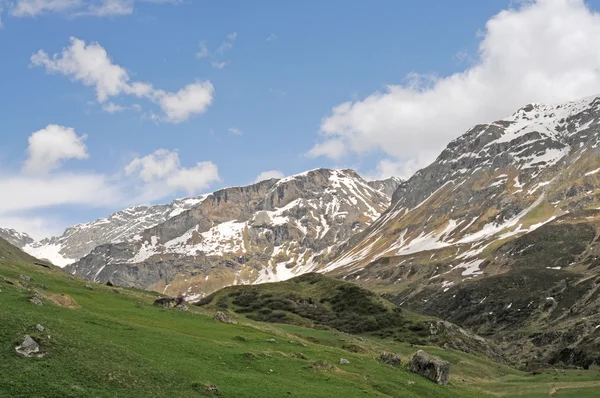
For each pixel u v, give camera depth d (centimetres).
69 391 3384
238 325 8212
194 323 7512
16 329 4022
